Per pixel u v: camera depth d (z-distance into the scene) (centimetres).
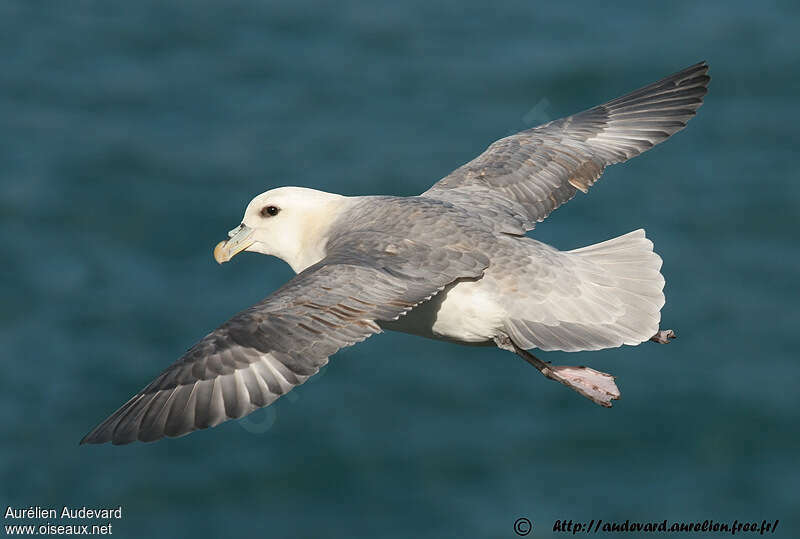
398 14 3112
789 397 1891
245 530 1714
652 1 3117
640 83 2767
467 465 1798
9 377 1950
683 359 1972
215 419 681
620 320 800
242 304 2100
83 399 1906
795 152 2494
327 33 3041
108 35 3059
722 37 2919
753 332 2022
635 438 1847
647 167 2447
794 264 2177
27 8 3177
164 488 1766
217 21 3105
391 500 1753
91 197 2397
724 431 1848
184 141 2597
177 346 2011
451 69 2866
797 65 2780
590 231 2244
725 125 2600
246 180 2442
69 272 2203
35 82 2847
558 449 1827
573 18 3064
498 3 3147
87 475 1783
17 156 2548
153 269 2217
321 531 1714
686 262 2181
